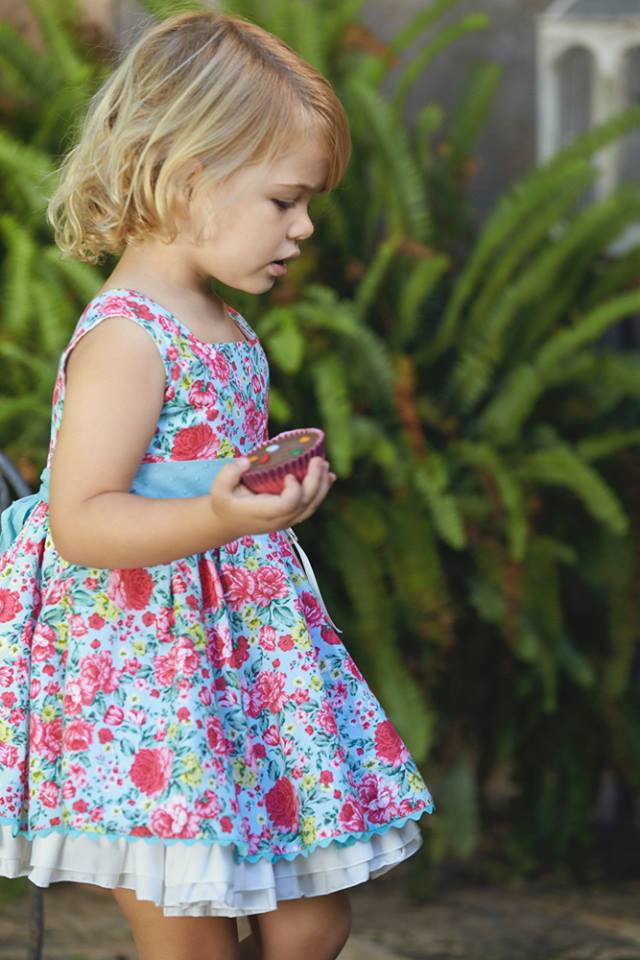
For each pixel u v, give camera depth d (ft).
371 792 6.82
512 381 14.35
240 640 6.54
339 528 14.02
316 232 14.98
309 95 6.37
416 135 16.44
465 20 15.31
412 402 14.17
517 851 15.60
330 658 6.98
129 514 5.83
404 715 13.43
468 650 15.08
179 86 6.21
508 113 18.85
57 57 15.10
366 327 14.82
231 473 5.49
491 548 14.23
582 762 15.53
